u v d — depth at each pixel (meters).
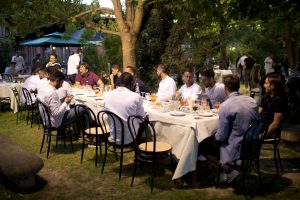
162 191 3.73
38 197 3.62
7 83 8.45
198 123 3.66
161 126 4.12
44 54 18.20
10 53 16.22
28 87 7.26
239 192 3.68
